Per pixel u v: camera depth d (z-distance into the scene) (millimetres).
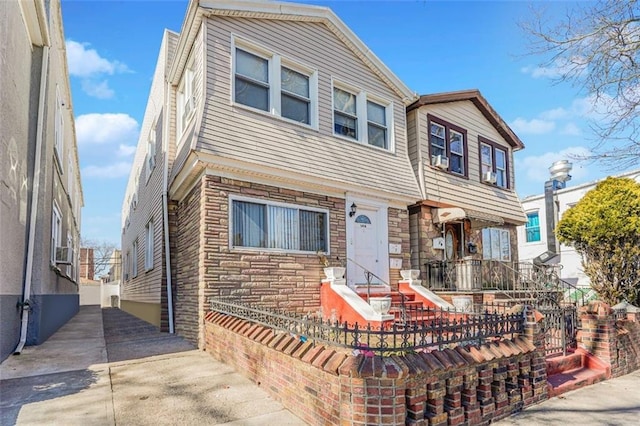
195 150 7543
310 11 9805
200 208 8031
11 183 6688
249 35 8844
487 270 12062
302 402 4281
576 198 19656
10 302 6824
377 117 11469
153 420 4188
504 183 15273
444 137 13055
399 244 11164
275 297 8414
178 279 10000
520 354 5000
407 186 11453
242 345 5836
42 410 4406
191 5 8062
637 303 10688
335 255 9641
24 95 7734
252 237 8367
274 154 8703
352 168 10203
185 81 9961
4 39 6137
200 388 5188
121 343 8375
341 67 10586
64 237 15469
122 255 24656
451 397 4117
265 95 9047
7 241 6504
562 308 7367
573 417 4730
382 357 3758
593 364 6902
